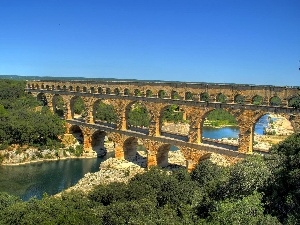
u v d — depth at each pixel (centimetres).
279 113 7706
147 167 10600
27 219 4772
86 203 6197
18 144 12631
